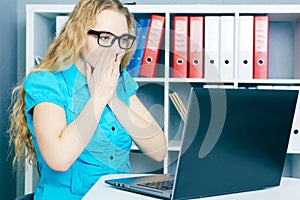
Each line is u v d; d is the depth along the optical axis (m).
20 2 2.64
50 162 1.21
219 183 0.97
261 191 1.06
